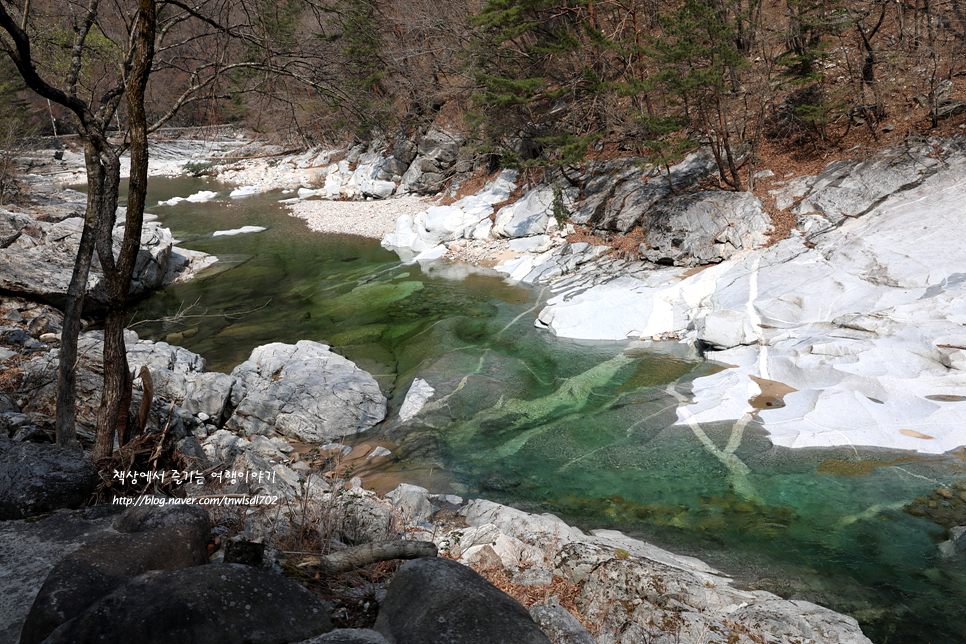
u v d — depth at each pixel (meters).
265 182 40.12
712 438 9.98
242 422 11.00
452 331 15.38
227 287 19.89
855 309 12.43
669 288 15.63
